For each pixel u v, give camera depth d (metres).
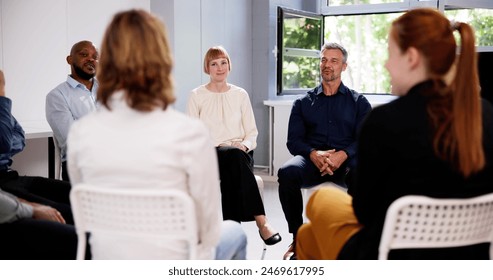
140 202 1.45
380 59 5.79
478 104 1.40
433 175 1.39
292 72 5.75
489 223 1.47
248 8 5.71
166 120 1.41
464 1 5.12
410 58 1.45
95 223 1.52
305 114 3.43
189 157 1.42
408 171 1.40
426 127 1.38
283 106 5.30
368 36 5.84
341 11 5.90
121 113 1.43
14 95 3.80
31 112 3.94
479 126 1.39
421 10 1.47
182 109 4.91
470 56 1.41
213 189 1.49
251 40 5.79
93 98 3.35
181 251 1.49
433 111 1.39
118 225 1.49
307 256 1.84
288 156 5.34
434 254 1.45
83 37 4.30
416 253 1.45
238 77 5.61
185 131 1.41
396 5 5.55
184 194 1.41
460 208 1.41
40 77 3.99
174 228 1.46
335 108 3.37
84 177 1.49
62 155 3.18
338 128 3.37
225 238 1.72
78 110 3.24
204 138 1.44
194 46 5.02
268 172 5.65
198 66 5.09
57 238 1.83
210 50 3.58
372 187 1.44
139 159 1.41
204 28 5.12
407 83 1.48
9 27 3.73
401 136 1.38
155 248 1.48
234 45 5.54
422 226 1.41
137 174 1.42
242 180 3.20
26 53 3.87
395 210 1.37
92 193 1.48
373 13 5.72
